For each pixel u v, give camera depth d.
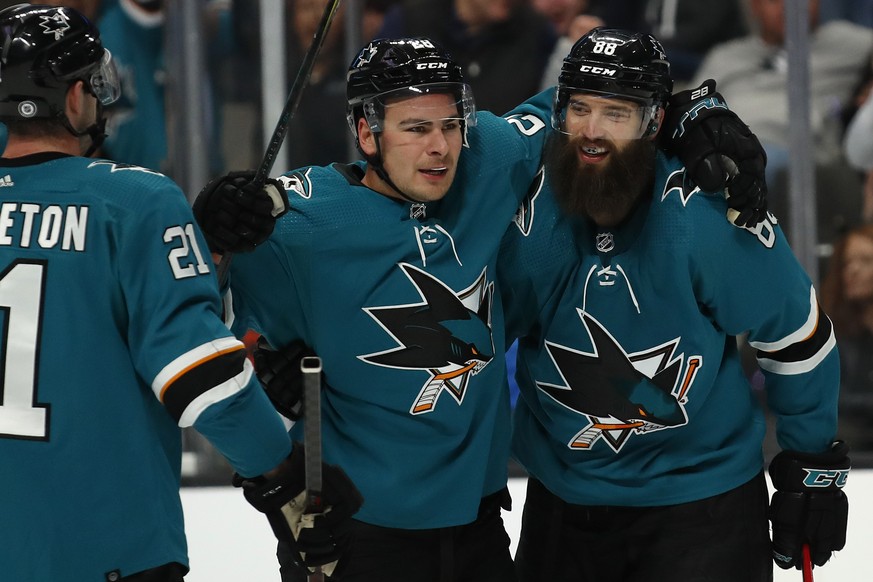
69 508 7.75
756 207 8.96
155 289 7.78
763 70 18.81
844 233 18.73
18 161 8.03
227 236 8.49
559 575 10.27
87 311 7.80
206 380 7.71
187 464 16.64
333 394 9.36
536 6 18.70
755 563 9.81
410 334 9.07
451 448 9.23
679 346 9.39
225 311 9.09
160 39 18.31
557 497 10.16
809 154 18.48
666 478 9.70
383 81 8.73
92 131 8.36
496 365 9.43
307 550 8.27
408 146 8.77
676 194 9.22
